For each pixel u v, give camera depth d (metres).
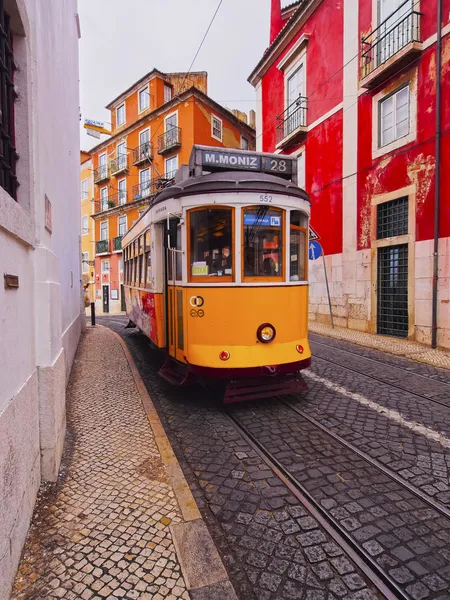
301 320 4.92
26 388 2.48
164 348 5.72
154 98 23.28
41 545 2.31
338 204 11.69
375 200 10.18
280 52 15.09
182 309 4.84
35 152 3.12
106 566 2.15
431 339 8.53
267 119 16.41
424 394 5.24
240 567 2.21
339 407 4.77
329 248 12.15
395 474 3.19
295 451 3.63
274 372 4.48
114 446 3.66
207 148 4.98
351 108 11.04
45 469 2.96
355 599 1.98
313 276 12.90
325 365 6.90
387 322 10.09
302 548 2.35
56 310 3.37
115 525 2.50
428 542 2.38
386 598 1.97
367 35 10.29
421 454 3.54
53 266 3.41
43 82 3.66
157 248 5.85
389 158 9.70
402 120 9.43
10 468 2.04
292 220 4.84
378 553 2.29
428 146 8.60
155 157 23.05
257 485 3.06
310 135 13.07
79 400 4.99
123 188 26.39
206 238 4.63
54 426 2.98
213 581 2.06
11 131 2.78
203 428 4.20
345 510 2.71
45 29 4.02
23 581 2.04
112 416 4.43
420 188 8.83
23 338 2.49
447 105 8.10
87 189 30.88
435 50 8.35
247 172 4.81
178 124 21.44
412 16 8.74
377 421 4.32
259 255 4.61
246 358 4.44
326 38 12.13
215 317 4.56
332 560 2.25
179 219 4.94
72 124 8.81
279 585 2.07
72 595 1.96
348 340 9.34
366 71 10.35
